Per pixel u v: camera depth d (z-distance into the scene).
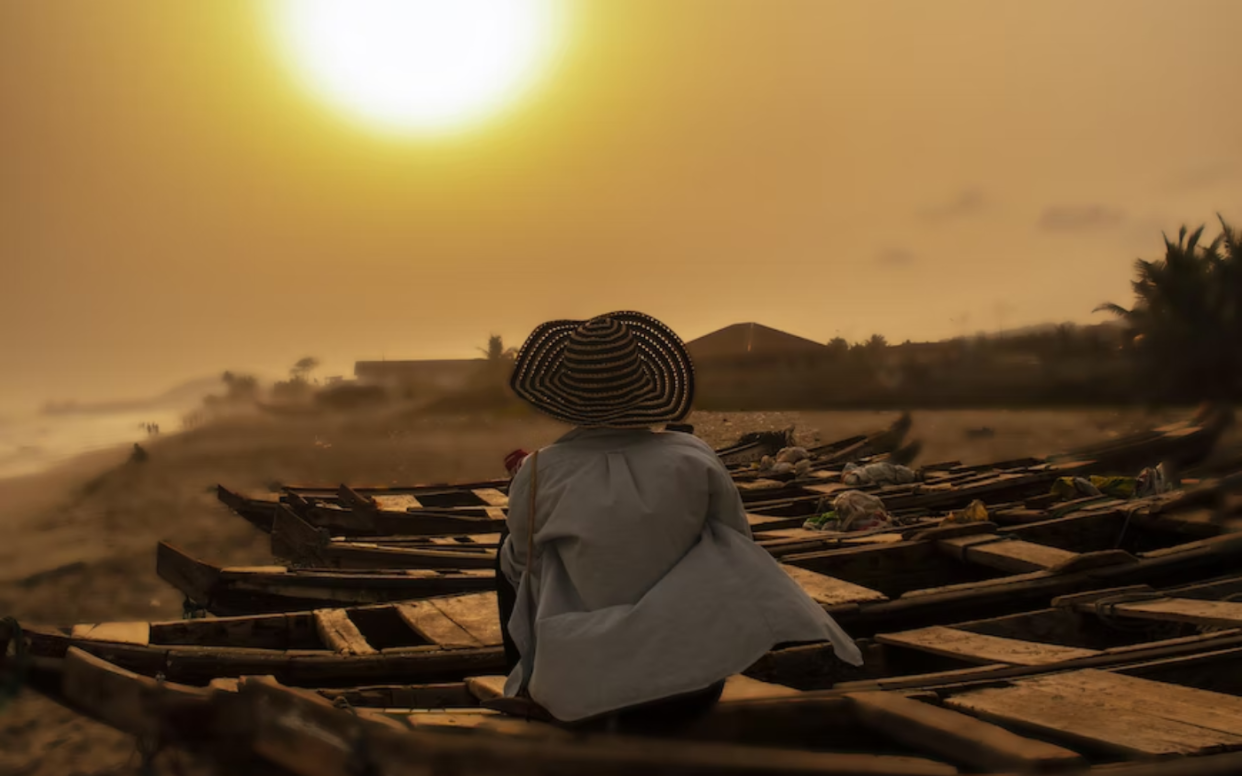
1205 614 4.21
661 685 2.10
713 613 2.17
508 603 2.58
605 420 2.40
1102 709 3.13
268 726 2.18
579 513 2.27
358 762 1.96
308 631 5.24
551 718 2.43
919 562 6.49
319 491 12.66
